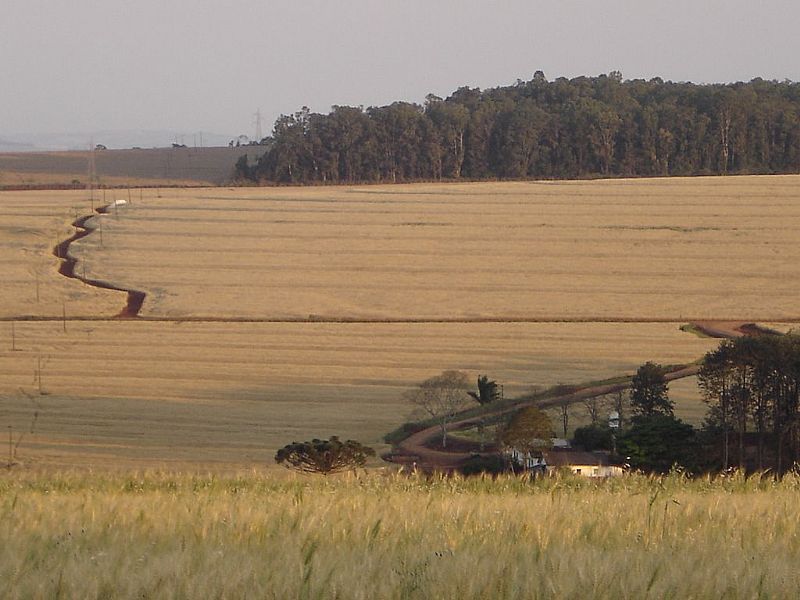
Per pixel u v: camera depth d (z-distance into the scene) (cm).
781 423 11225
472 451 12481
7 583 2680
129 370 18512
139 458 12000
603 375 17825
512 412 14638
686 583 2725
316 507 3966
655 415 12612
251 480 5697
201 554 2972
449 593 2630
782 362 11200
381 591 2614
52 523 3650
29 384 17225
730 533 3519
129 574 2750
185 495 4675
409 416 15075
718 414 11900
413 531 3472
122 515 3788
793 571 2883
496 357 19712
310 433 13888
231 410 15525
